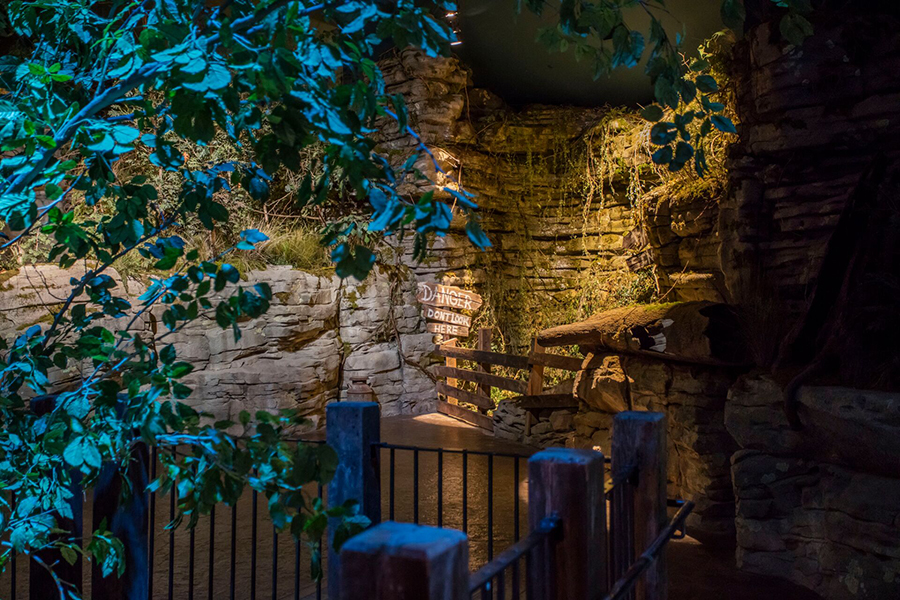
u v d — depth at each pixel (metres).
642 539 3.12
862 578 4.49
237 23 2.04
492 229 12.85
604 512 2.37
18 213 2.44
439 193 11.69
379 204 2.02
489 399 10.32
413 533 1.46
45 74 2.20
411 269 11.98
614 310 7.55
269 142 2.19
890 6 5.78
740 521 5.30
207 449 2.36
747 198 6.48
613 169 11.82
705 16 9.89
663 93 2.26
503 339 12.80
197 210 2.95
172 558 3.92
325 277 10.76
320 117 2.01
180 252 2.54
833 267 5.35
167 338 9.30
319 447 2.33
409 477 7.64
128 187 2.67
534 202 13.01
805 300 6.18
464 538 1.46
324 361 10.51
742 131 6.62
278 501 2.37
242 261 10.20
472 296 11.86
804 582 4.98
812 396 4.75
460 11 11.69
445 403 11.49
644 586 3.04
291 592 4.73
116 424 2.50
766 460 5.27
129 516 3.92
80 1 2.65
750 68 6.45
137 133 2.22
